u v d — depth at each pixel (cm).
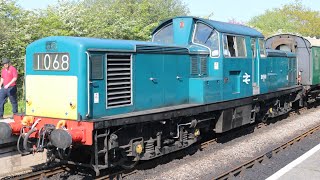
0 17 1750
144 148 780
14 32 1698
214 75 966
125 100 741
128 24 2061
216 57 958
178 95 877
